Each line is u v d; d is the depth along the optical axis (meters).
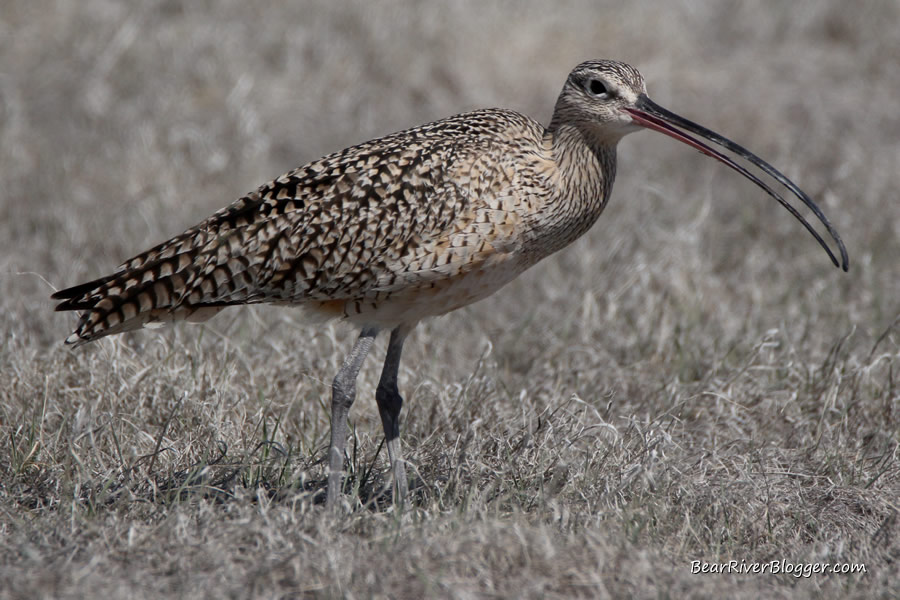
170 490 9.69
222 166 18.19
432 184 9.58
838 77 21.89
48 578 7.98
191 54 20.92
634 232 15.79
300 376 12.19
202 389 11.48
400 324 10.26
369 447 11.00
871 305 14.08
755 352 12.26
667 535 9.17
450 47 21.50
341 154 9.84
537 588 7.86
